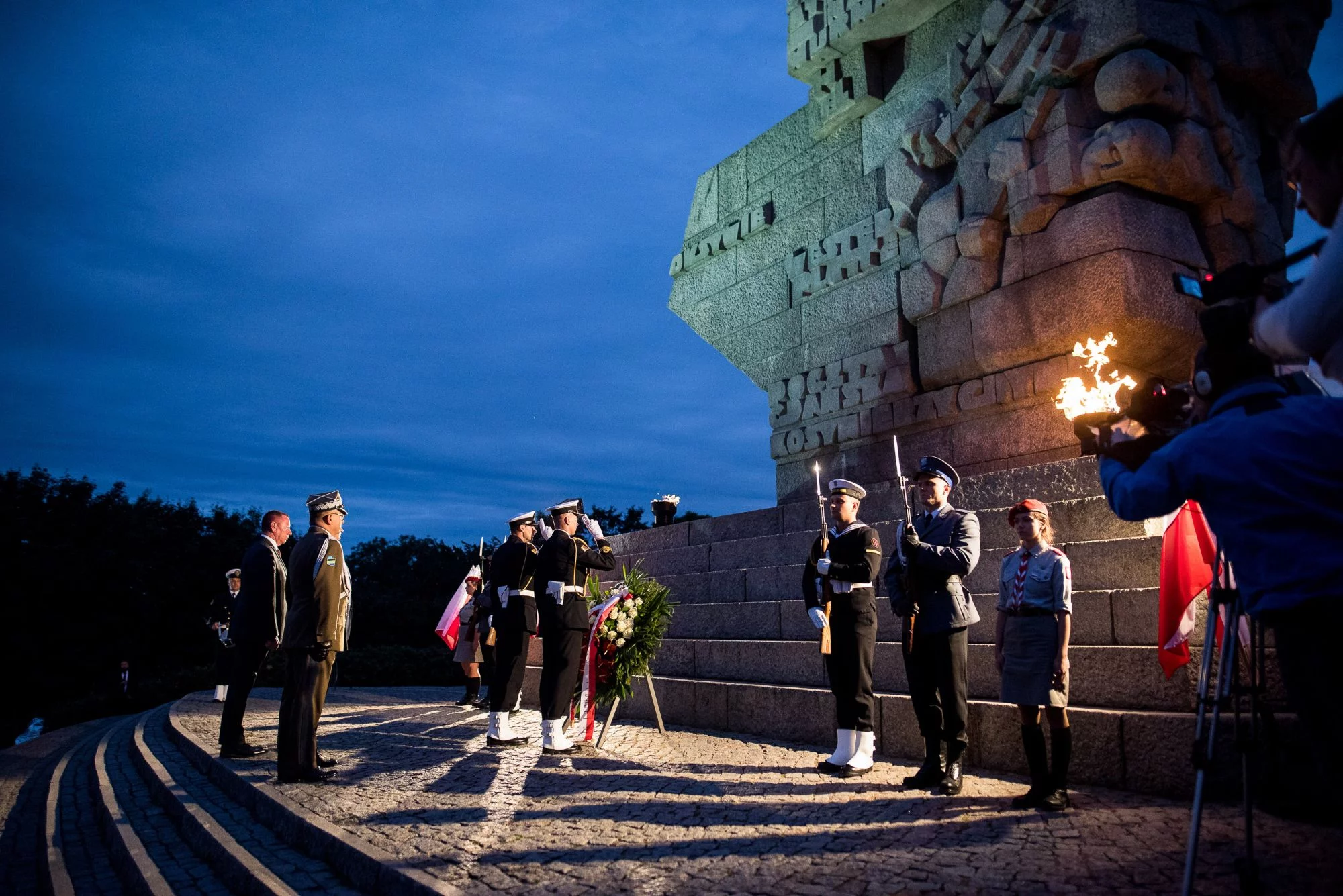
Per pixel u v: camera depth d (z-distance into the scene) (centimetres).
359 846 424
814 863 387
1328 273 206
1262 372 255
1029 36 997
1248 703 459
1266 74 961
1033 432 959
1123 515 270
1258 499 227
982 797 508
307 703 618
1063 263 924
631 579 827
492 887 359
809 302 1318
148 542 3056
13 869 589
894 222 1177
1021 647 484
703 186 1614
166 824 619
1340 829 398
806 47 1341
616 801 523
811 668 777
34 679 2653
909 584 543
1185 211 945
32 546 2822
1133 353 902
